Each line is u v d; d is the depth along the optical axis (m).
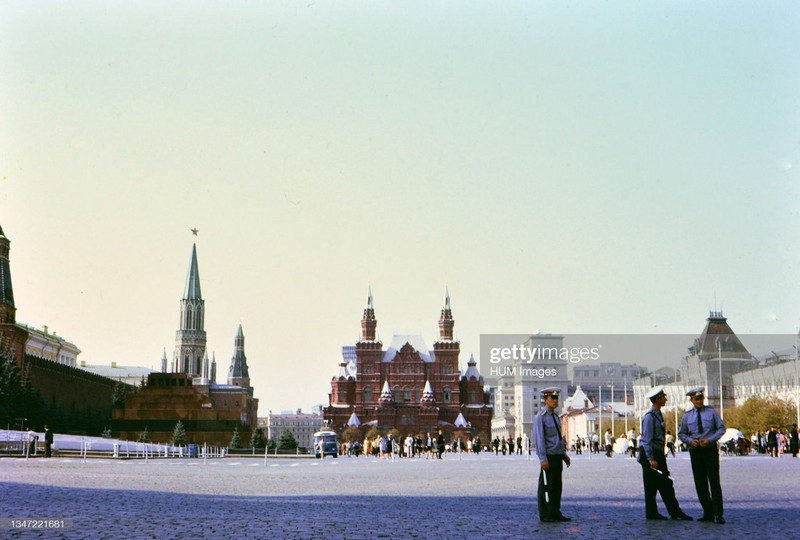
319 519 22.16
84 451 81.44
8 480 38.50
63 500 27.12
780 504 26.72
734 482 38.72
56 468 55.59
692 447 22.05
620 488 35.19
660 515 22.58
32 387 168.38
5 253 199.62
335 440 131.50
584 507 26.02
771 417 140.88
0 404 150.12
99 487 34.09
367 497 30.22
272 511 24.28
